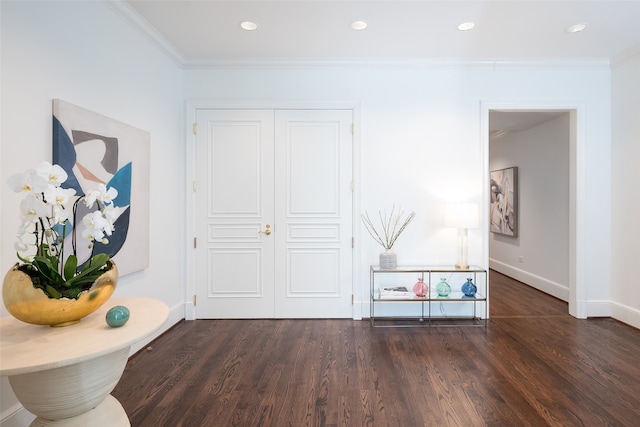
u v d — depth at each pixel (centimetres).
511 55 346
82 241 217
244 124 363
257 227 365
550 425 189
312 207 365
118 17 260
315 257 367
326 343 303
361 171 362
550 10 266
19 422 178
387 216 363
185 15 274
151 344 301
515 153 565
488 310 371
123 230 259
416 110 361
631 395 218
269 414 200
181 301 362
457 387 229
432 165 362
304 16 276
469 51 338
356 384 233
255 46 328
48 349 121
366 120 362
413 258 363
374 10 267
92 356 119
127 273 266
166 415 199
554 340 307
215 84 363
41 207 138
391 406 208
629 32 300
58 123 199
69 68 213
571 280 377
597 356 274
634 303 338
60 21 206
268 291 368
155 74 312
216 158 363
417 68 360
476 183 361
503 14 272
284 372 250
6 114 173
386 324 352
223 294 368
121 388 228
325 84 362
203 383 235
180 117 359
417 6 261
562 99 361
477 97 361
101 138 236
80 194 216
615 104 354
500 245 619
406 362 265
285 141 363
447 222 336
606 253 364
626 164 344
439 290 344
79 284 144
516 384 232
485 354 279
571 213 374
